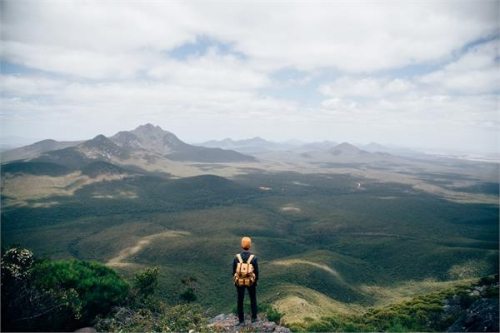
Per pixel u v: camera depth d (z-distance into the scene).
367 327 17.12
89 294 16.12
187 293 47.12
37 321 12.02
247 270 12.82
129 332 14.35
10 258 13.55
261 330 12.59
